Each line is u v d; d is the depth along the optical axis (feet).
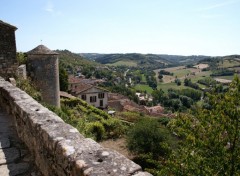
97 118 90.63
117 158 7.43
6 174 10.93
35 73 58.23
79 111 91.56
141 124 68.69
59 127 10.47
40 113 12.75
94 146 8.44
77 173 7.25
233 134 29.68
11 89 19.60
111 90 275.59
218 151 29.78
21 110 13.87
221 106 31.24
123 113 134.51
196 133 31.94
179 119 33.47
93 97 166.71
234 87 31.14
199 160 29.78
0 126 16.93
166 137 66.18
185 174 31.07
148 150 66.03
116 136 85.20
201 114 32.53
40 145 10.71
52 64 59.67
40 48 59.41
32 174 10.98
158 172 34.30
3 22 41.78
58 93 62.28
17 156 12.55
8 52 42.73
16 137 15.03
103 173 6.57
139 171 6.73
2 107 21.12
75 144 8.61
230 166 28.96
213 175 29.01
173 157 33.81
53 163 9.27
